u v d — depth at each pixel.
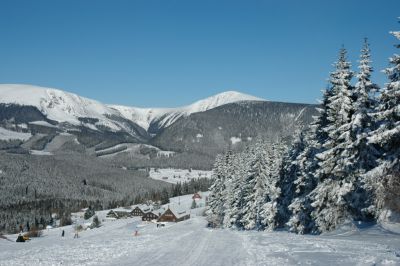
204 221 130.50
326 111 39.88
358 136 33.16
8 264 18.92
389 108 26.02
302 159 43.06
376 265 15.17
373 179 27.83
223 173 94.06
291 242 25.02
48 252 24.11
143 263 17.95
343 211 34.03
